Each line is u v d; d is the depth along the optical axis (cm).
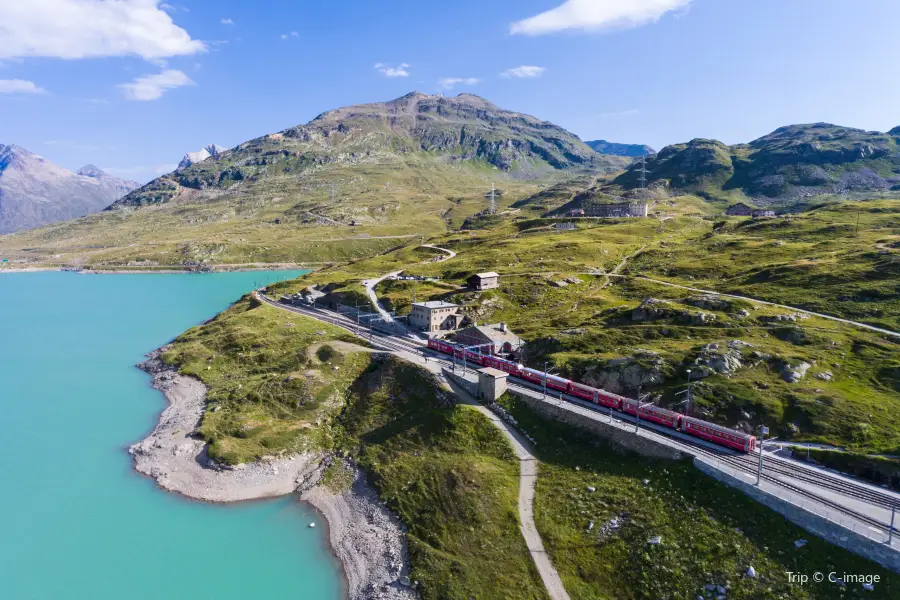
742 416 7800
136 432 10500
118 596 6159
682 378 8881
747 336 10169
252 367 12850
